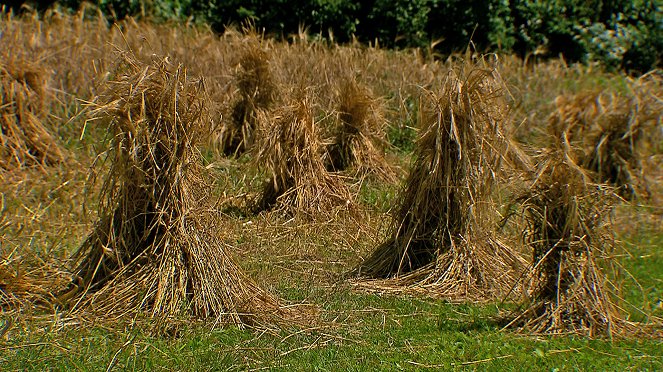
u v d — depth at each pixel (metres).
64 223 8.05
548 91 12.98
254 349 5.50
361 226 8.62
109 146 6.51
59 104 10.80
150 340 5.52
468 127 6.84
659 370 5.44
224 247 6.19
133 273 5.95
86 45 12.01
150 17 15.52
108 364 5.18
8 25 12.49
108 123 5.94
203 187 6.11
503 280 6.91
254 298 6.14
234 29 14.34
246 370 5.22
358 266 7.39
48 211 8.43
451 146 6.94
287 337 5.73
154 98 5.85
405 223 7.25
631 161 10.26
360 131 10.27
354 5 16.31
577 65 14.62
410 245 7.16
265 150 9.15
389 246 7.33
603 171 10.25
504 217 6.56
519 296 6.75
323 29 16.47
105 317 5.73
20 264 6.40
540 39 16.27
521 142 11.79
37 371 5.07
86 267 6.11
